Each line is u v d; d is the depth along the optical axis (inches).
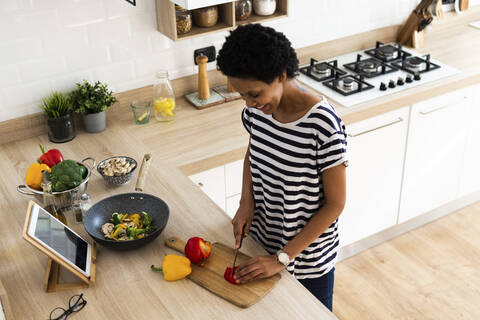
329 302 72.9
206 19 95.7
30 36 86.2
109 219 66.2
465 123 117.0
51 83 91.4
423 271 114.1
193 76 104.3
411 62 111.9
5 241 65.6
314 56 118.0
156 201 66.4
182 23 93.1
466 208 133.4
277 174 60.3
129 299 56.1
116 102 98.0
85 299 56.2
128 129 93.6
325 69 109.5
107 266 60.6
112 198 66.7
